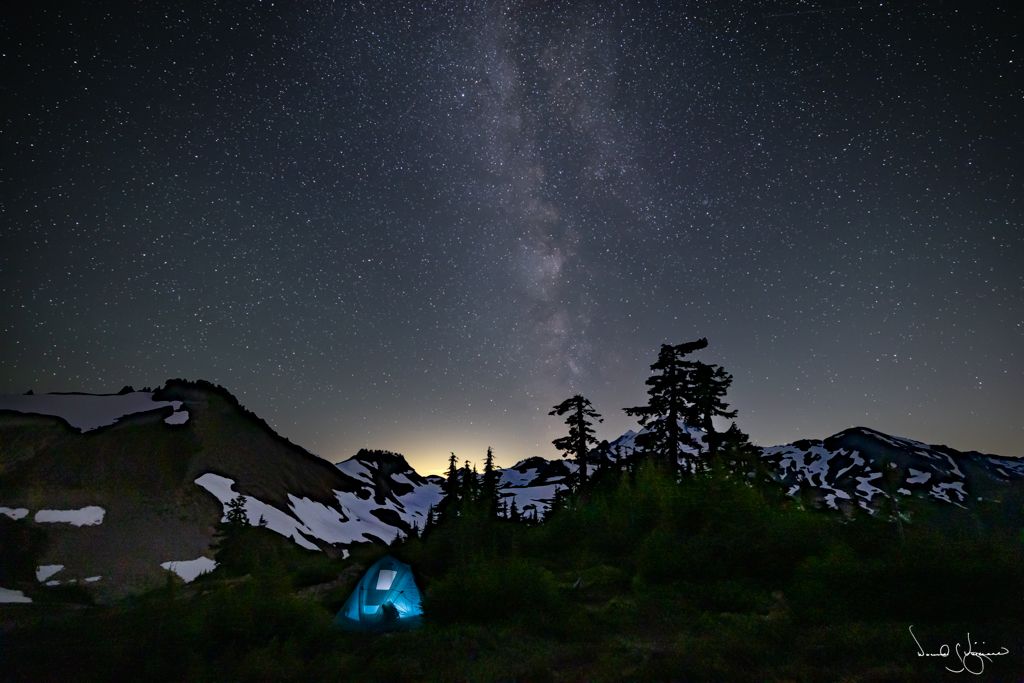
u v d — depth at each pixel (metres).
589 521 23.41
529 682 8.86
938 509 16.97
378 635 12.43
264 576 14.47
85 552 34.88
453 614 13.01
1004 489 19.02
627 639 10.96
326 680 9.52
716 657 9.01
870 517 16.70
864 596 11.49
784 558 15.00
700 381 32.09
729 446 29.83
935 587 11.25
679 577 15.10
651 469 24.05
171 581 13.69
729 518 17.77
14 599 27.97
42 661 11.29
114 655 10.73
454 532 23.30
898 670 8.23
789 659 9.10
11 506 37.56
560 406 39.62
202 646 11.27
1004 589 11.13
